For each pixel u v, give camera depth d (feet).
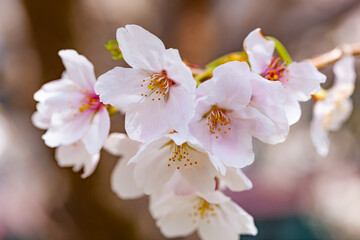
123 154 1.13
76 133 1.10
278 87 1.02
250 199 3.54
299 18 2.40
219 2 2.28
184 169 1.08
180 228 1.15
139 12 2.13
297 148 4.54
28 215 2.83
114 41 1.07
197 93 1.03
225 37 2.34
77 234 1.92
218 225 1.14
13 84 2.44
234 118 1.05
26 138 2.85
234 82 1.02
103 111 1.09
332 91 1.24
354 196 3.92
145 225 2.01
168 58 1.03
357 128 3.67
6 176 3.26
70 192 1.87
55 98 1.11
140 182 1.08
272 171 4.38
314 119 1.23
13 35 2.44
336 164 4.17
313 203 3.75
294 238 3.53
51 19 1.73
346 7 2.32
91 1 1.90
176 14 2.13
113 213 1.89
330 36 2.76
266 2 2.40
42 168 2.66
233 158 1.04
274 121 1.04
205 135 1.04
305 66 1.05
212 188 1.07
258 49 1.05
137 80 1.05
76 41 1.79
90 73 1.09
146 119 1.05
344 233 3.71
